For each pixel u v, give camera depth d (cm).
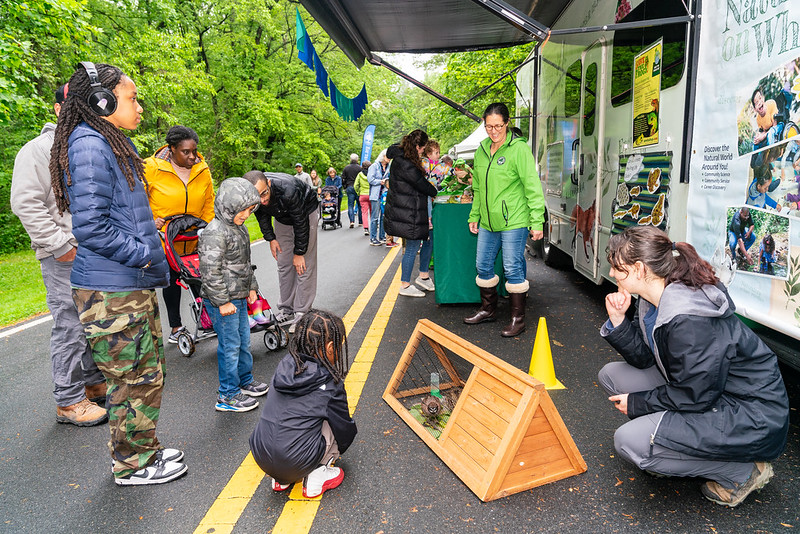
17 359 499
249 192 335
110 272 246
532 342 473
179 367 450
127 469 276
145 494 270
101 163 235
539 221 461
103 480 286
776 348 284
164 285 279
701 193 338
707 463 232
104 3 1588
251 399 363
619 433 243
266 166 2677
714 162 324
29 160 313
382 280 763
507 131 477
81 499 268
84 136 236
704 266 227
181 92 1645
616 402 246
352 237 1309
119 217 247
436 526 233
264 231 494
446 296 597
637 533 224
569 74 631
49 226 317
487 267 521
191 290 465
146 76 1567
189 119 2233
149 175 438
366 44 763
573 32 397
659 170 393
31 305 716
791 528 224
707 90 331
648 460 236
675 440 224
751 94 286
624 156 455
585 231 565
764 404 221
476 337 491
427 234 621
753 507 239
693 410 224
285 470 249
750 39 287
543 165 796
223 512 251
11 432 348
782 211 264
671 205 377
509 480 255
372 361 439
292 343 253
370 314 583
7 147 1524
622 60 458
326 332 250
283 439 245
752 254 288
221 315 343
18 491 278
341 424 258
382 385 391
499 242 515
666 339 223
